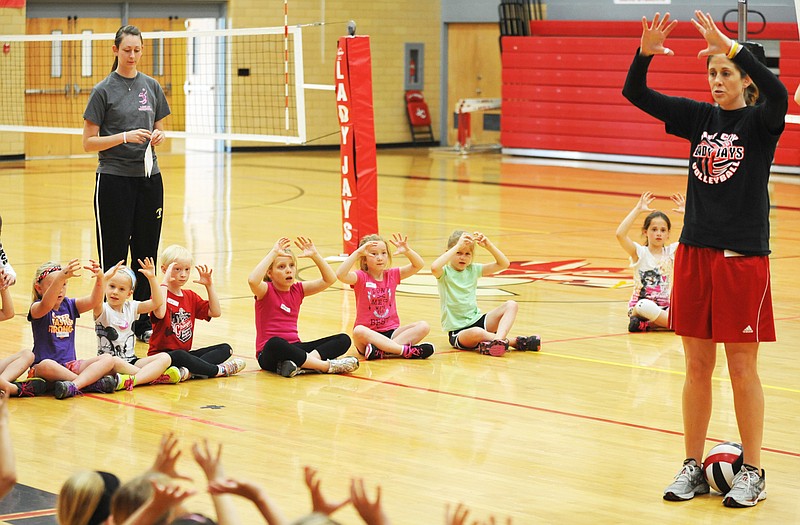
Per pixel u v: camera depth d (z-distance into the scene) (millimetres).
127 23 23000
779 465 5344
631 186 19000
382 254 7637
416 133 27453
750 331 4762
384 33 26547
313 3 25266
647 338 8211
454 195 17688
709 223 4801
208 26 24281
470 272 7965
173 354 6785
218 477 2988
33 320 6527
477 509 4648
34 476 4945
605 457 5426
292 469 5137
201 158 23672
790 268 11195
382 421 5992
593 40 22906
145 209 8023
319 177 20422
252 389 6660
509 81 24359
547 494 4871
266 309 7184
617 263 11523
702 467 5004
